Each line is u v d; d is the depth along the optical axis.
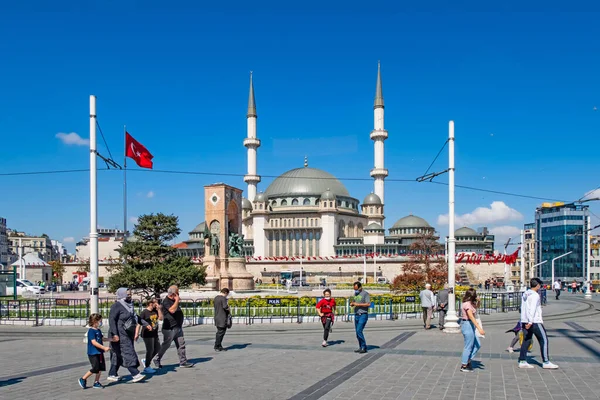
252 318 38.81
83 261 171.75
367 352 23.59
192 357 22.73
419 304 43.62
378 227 154.75
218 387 16.73
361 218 168.38
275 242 160.25
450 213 31.83
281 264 144.62
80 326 38.81
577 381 17.23
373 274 136.38
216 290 66.75
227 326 24.61
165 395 15.74
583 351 23.64
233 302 42.66
